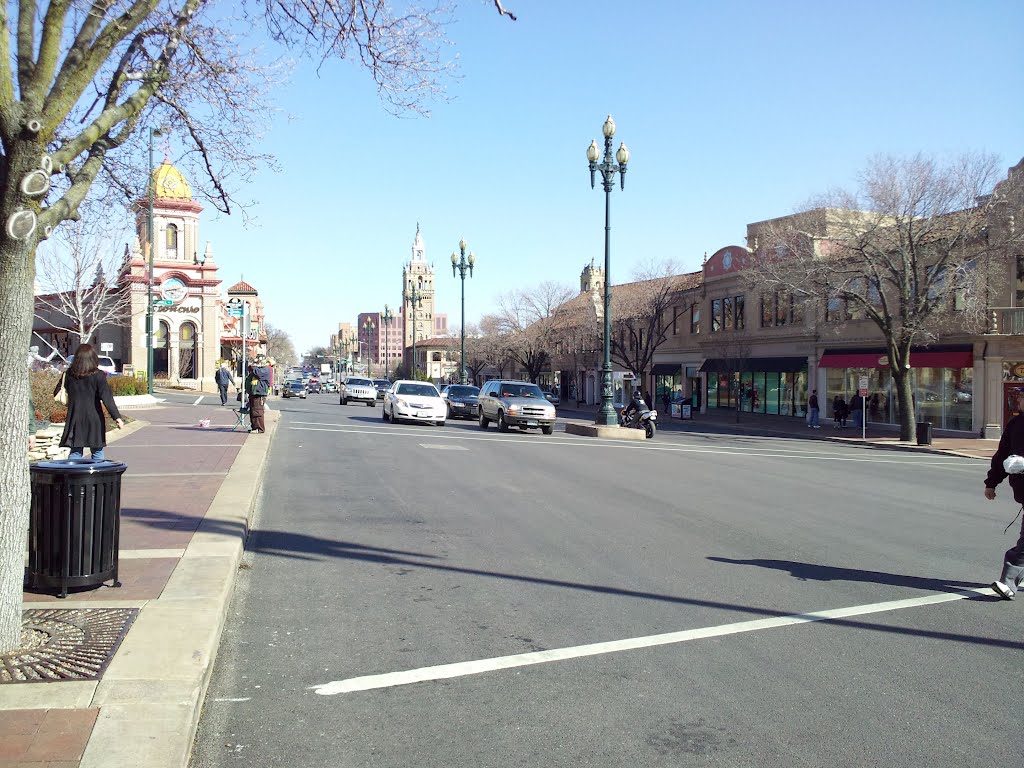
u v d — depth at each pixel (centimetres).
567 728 442
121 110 550
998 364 3103
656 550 892
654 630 614
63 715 402
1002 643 594
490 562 824
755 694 492
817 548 924
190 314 5831
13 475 477
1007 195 2672
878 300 3628
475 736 431
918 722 454
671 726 446
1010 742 430
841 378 3972
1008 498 1415
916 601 707
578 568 805
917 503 1324
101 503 600
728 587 744
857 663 548
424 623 624
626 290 5572
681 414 4397
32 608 563
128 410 3025
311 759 403
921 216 2850
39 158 468
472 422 3569
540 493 1291
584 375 7119
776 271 3180
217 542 782
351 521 1019
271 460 1612
